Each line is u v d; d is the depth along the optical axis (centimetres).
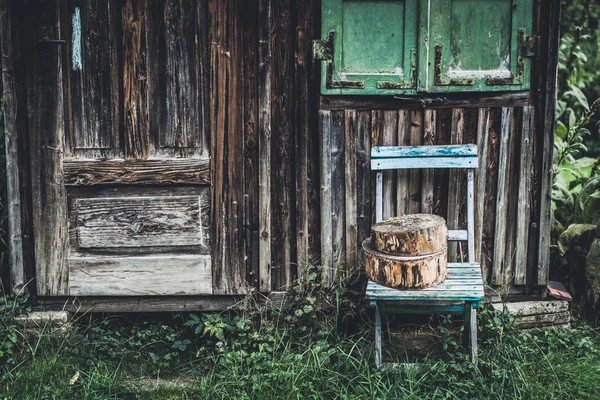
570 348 387
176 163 394
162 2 383
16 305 398
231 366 372
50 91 389
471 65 385
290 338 391
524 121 390
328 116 391
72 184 396
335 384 356
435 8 377
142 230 402
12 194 396
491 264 406
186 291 407
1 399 347
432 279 345
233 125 393
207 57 387
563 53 604
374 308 404
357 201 402
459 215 402
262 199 397
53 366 372
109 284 405
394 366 361
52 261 404
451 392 341
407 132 394
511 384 349
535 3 383
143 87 389
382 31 382
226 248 404
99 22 384
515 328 399
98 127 392
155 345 404
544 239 402
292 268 408
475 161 379
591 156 623
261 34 383
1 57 395
